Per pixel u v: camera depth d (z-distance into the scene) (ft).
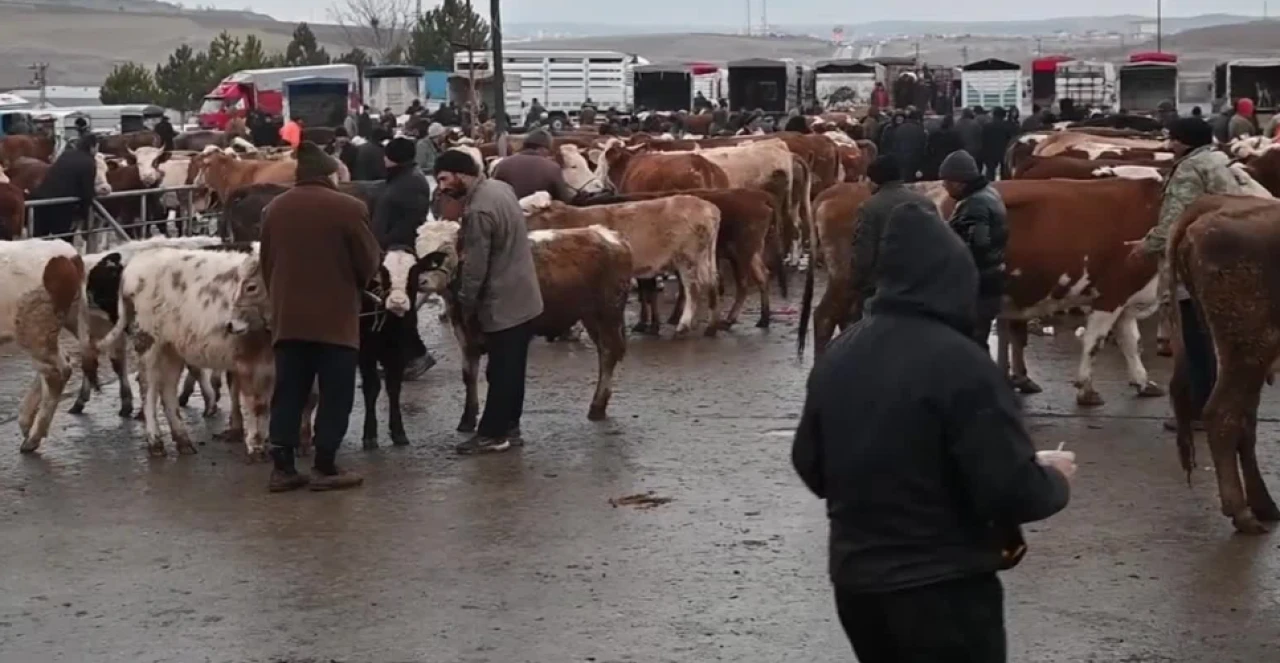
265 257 32.09
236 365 34.68
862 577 15.23
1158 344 47.75
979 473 14.80
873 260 35.68
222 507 31.30
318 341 31.73
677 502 30.89
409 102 195.52
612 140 80.89
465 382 38.22
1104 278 39.17
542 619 24.08
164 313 35.17
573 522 29.55
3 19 646.33
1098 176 51.26
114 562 27.61
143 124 184.96
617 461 34.58
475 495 31.81
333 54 533.96
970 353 15.07
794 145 81.20
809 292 46.09
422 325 57.21
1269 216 27.76
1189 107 204.23
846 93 218.79
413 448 36.52
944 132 110.22
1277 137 66.18
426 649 22.88
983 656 15.25
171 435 37.81
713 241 52.80
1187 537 27.84
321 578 26.43
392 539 28.68
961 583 15.11
